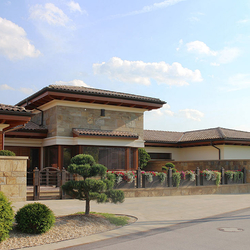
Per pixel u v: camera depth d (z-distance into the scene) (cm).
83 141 1808
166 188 1688
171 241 731
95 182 905
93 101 1891
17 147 1975
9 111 1272
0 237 684
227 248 665
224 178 1997
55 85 1927
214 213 1155
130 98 1938
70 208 1163
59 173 1418
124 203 1366
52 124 1881
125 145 1956
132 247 681
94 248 677
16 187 1260
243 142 2408
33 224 760
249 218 1048
